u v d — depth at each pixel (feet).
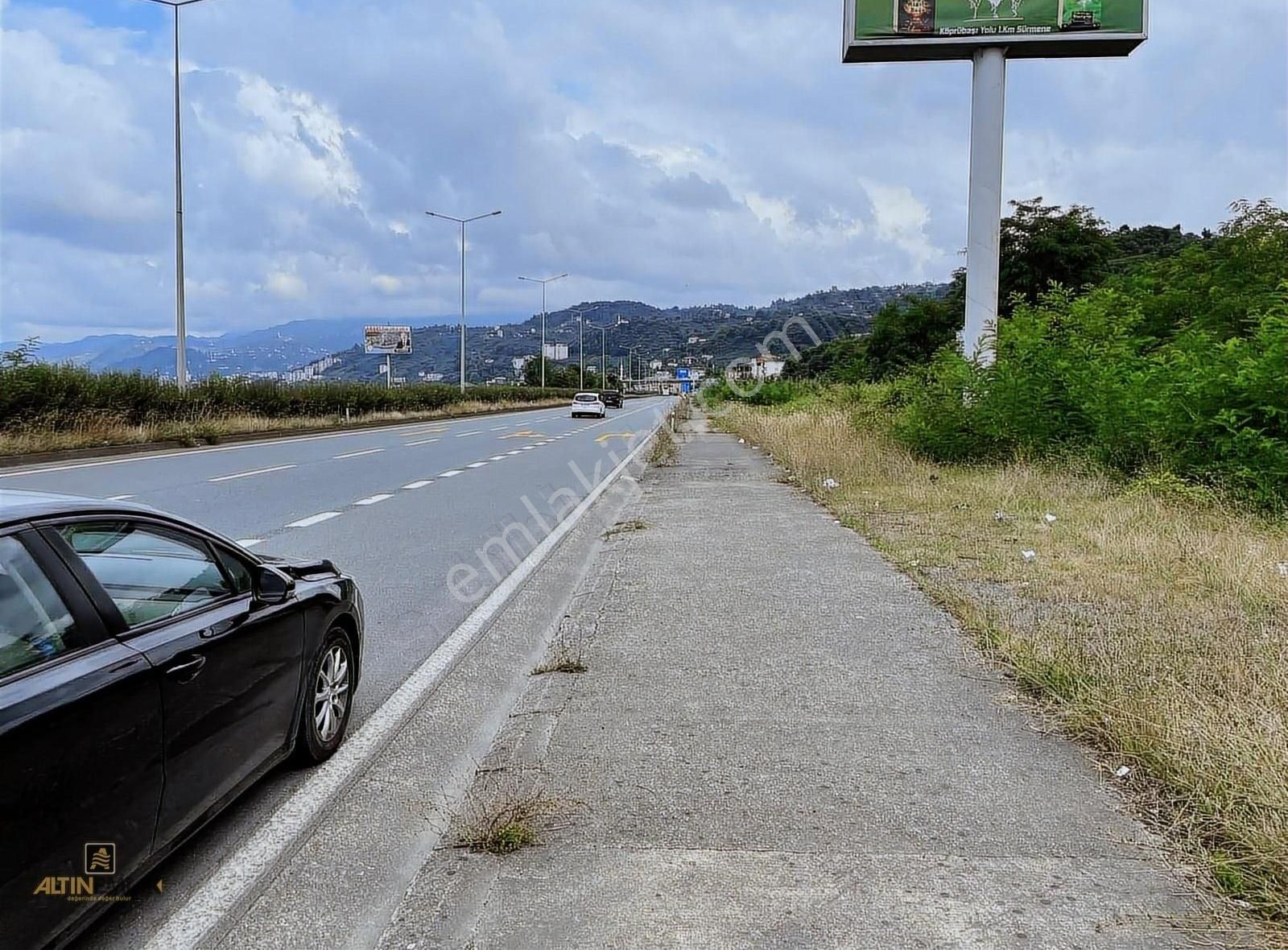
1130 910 10.18
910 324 118.11
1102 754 14.47
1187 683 16.35
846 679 18.17
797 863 11.28
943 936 9.75
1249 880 10.59
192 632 11.53
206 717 11.52
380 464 68.08
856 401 82.28
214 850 12.24
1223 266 61.87
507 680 19.67
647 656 19.81
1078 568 26.96
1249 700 15.17
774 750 14.80
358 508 43.88
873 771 13.94
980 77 64.18
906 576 27.14
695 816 12.57
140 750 10.16
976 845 11.68
